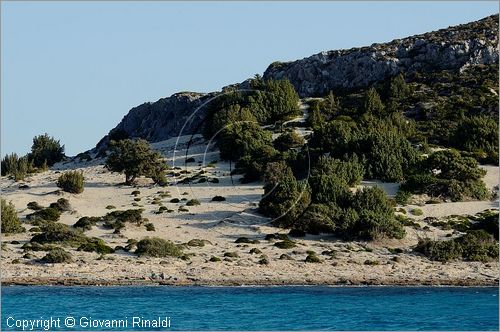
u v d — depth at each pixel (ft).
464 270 361.30
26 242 393.70
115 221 432.25
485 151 584.81
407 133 621.31
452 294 317.22
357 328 259.39
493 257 385.29
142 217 447.83
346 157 524.52
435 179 494.18
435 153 530.68
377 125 606.96
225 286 325.83
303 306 288.71
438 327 261.44
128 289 316.81
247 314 274.36
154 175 551.18
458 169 510.99
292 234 417.69
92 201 505.66
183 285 326.44
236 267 356.38
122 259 364.79
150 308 280.10
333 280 338.54
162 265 356.38
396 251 392.27
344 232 412.77
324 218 420.77
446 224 435.12
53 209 455.63
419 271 357.41
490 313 281.54
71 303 288.92
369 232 406.62
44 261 353.31
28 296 300.20
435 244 387.55
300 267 358.23
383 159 520.83
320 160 508.53
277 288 323.57
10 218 411.54
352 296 309.42
